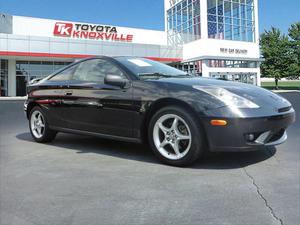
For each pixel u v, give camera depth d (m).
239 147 3.71
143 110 4.23
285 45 44.19
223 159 4.30
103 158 4.53
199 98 3.85
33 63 31.38
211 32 35.56
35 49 29.03
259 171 3.76
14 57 29.33
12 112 12.20
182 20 38.34
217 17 35.91
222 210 2.72
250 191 3.13
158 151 4.18
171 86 4.12
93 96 4.79
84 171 3.92
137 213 2.70
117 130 4.55
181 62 36.75
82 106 4.94
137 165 4.14
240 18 37.28
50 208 2.83
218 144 3.76
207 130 3.78
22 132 7.08
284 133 4.23
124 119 4.45
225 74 35.75
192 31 36.56
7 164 4.29
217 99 3.80
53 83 5.51
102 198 3.04
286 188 3.20
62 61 32.56
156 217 2.62
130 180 3.54
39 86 5.72
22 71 30.94
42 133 5.71
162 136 4.21
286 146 5.04
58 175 3.78
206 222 2.51
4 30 30.64
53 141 5.83
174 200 2.95
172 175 3.69
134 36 36.41
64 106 5.22
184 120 3.93
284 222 2.48
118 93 4.50
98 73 4.94
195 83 4.12
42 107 5.61
